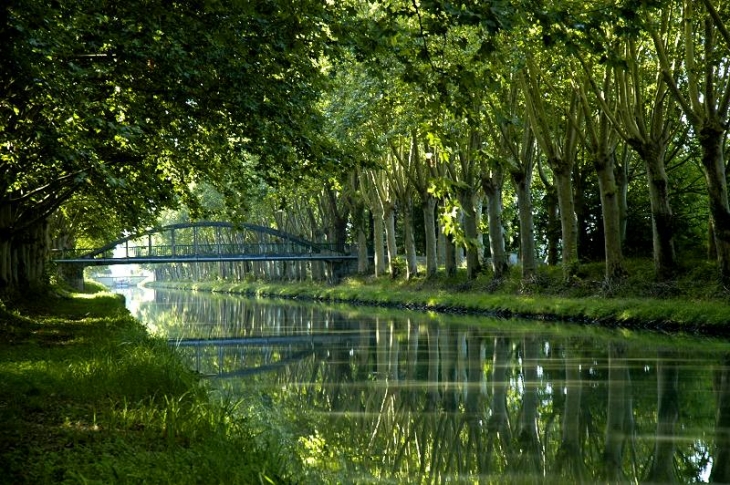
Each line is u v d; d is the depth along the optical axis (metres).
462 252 88.31
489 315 50.78
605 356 27.62
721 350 28.11
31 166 28.00
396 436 16.41
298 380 25.23
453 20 9.98
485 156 11.46
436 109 11.48
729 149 49.00
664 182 41.97
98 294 80.31
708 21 34.03
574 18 9.73
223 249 151.25
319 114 24.47
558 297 48.28
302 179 25.05
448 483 12.93
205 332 47.62
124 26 19.91
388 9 10.95
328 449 15.27
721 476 12.88
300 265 117.12
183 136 25.25
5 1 14.83
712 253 45.22
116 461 9.84
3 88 20.31
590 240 57.59
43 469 9.13
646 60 45.06
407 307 65.12
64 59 19.03
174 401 14.38
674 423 16.80
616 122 41.28
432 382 23.67
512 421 17.59
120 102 23.16
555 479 13.05
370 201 86.06
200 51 20.62
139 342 25.81
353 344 37.09
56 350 22.97
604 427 16.67
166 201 30.03
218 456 10.59
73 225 75.94
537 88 46.88
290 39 12.70
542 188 73.88
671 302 37.78
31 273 60.53
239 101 22.00
